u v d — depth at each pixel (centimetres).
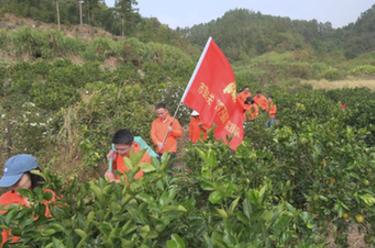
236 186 223
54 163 707
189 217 204
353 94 1888
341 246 344
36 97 1108
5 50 2577
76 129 796
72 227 198
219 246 177
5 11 4444
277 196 325
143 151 229
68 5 5375
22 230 196
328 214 325
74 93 1159
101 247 188
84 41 3086
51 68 1794
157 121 640
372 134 711
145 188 221
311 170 355
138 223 196
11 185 290
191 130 663
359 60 7531
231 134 418
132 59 3014
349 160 343
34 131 768
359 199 313
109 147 755
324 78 4800
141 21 6309
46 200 211
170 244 170
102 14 5562
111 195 204
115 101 1022
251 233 193
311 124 414
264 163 333
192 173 267
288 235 213
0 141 734
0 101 1130
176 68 2858
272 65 5191
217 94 424
